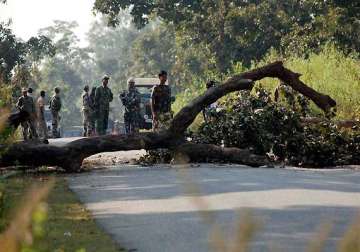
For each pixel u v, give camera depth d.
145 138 19.48
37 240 2.26
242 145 21.14
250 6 67.12
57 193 13.94
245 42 66.94
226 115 21.56
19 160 18.12
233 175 16.42
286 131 20.78
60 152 18.39
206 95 20.56
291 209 11.10
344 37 55.72
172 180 15.98
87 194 13.98
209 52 72.31
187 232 9.55
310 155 20.38
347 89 32.59
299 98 24.55
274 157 21.31
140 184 15.48
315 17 59.94
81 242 8.91
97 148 18.88
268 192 13.13
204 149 19.73
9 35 70.25
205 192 13.20
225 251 2.11
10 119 17.97
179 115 19.95
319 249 2.28
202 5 71.75
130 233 9.65
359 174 17.11
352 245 2.20
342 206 11.43
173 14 71.50
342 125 22.44
